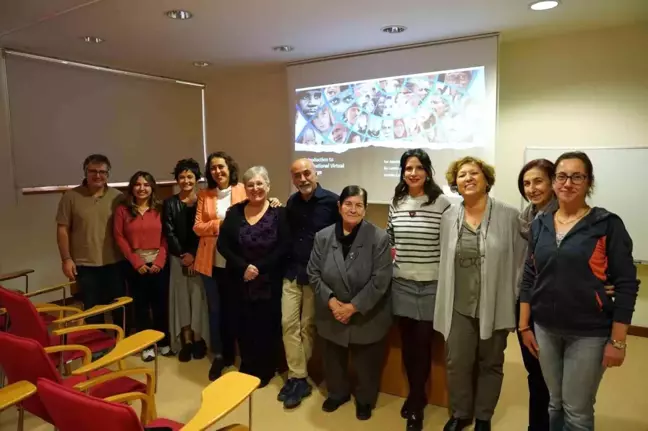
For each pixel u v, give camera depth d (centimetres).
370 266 256
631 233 374
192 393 304
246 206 308
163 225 353
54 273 466
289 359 296
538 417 227
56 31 359
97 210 351
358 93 452
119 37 378
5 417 275
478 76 388
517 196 415
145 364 346
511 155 414
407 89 425
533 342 212
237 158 581
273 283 301
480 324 226
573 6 311
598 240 183
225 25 346
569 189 186
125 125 521
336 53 447
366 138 454
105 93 499
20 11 311
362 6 305
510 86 409
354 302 252
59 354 249
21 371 193
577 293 185
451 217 239
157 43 399
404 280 258
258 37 382
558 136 394
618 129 371
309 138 489
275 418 273
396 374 293
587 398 190
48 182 456
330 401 282
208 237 326
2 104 416
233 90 573
